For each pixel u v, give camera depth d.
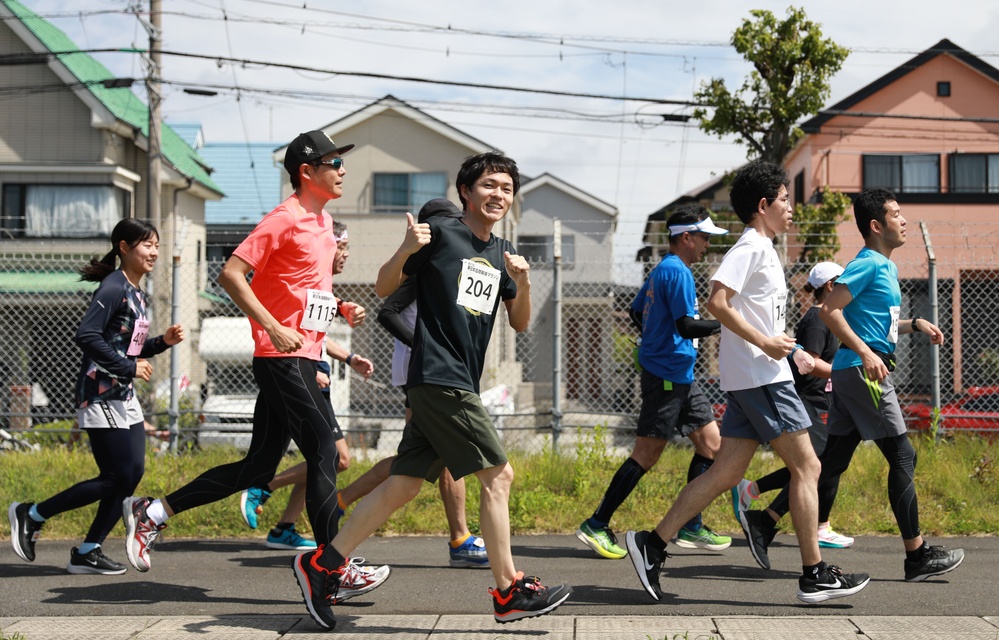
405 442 4.15
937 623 4.11
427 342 3.95
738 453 4.51
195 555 6.05
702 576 5.31
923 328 5.33
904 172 26.03
